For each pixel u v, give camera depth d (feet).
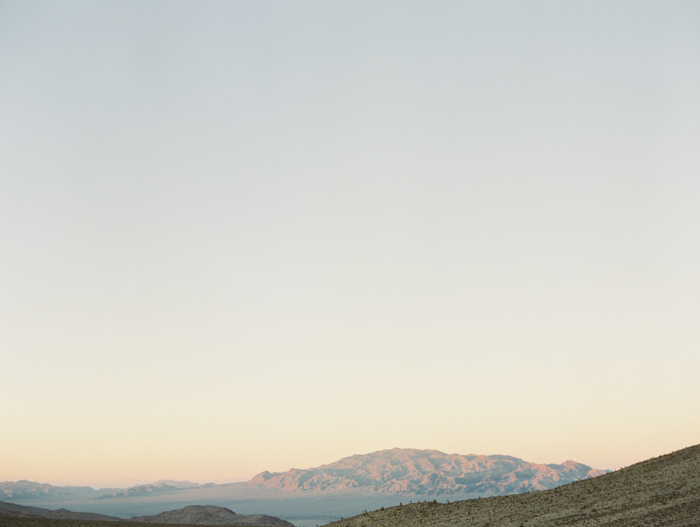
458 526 165.78
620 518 133.08
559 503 168.76
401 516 205.46
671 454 196.54
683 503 131.34
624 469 205.46
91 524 287.07
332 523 234.17
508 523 154.71
